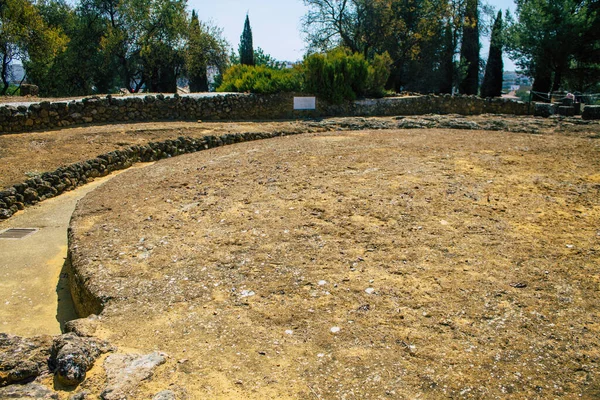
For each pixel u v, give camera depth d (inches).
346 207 248.7
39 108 510.0
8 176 365.1
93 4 1173.7
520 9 1041.5
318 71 727.1
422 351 126.6
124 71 1206.3
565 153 374.6
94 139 482.3
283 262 188.4
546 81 1036.5
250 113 687.1
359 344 131.4
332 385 114.4
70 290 213.9
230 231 225.8
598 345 127.0
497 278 167.8
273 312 151.6
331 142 457.7
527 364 119.9
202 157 418.6
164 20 1176.8
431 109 788.0
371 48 1143.0
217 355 128.6
